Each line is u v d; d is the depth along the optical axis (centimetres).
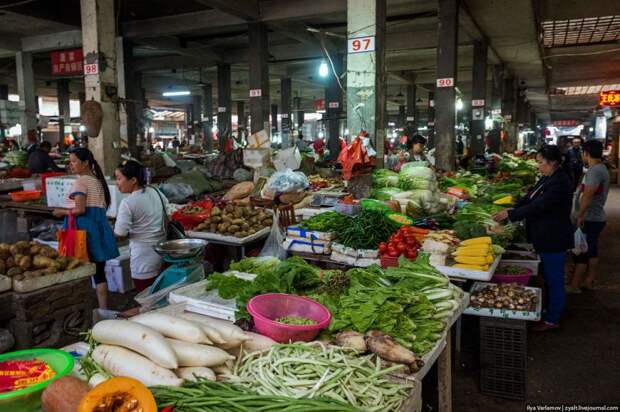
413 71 2320
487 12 1180
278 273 272
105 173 827
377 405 169
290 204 571
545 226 438
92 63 824
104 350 184
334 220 434
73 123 2355
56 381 156
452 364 398
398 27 1481
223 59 1825
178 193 770
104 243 450
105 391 138
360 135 575
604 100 1809
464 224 442
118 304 534
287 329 203
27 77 1636
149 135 2812
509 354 342
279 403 153
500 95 1820
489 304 347
